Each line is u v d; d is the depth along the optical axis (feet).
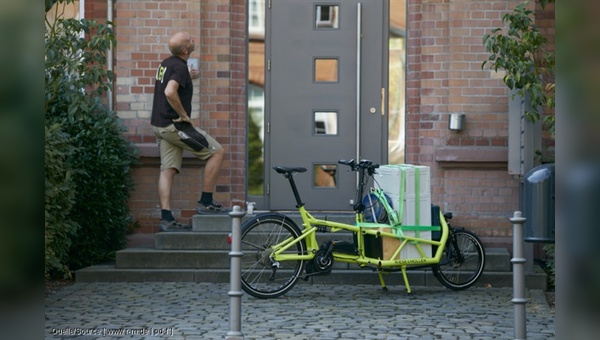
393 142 63.62
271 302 50.83
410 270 56.34
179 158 59.72
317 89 63.77
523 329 37.68
